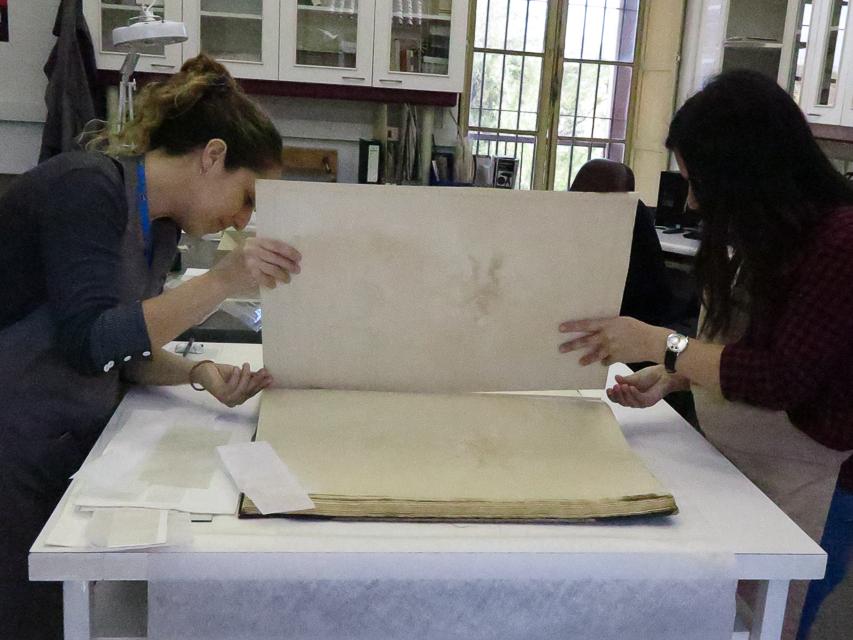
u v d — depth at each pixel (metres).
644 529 0.98
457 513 0.96
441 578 0.89
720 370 1.16
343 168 4.52
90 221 1.12
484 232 1.18
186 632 0.88
